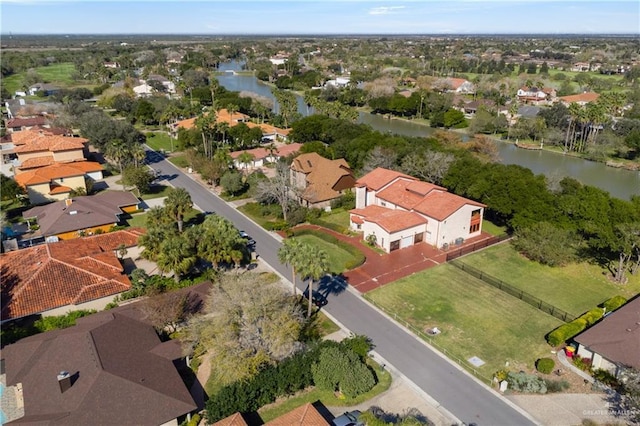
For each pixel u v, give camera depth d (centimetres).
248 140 10681
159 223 5638
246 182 8356
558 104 13100
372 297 4884
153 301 4122
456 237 6169
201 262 5531
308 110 16700
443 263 5622
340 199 7388
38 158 8525
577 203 5869
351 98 17612
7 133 11769
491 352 4003
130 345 3681
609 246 5294
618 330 3847
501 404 3425
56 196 7656
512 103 15475
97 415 3014
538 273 5362
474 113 15450
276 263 5622
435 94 16000
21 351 3706
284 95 14775
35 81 19662
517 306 4700
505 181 6362
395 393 3544
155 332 3972
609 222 5581
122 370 3344
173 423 3158
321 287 5091
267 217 7069
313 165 7862
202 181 8875
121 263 5506
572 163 10644
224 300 3744
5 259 4947
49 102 15975
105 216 6456
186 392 3347
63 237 6078
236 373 3322
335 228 6550
